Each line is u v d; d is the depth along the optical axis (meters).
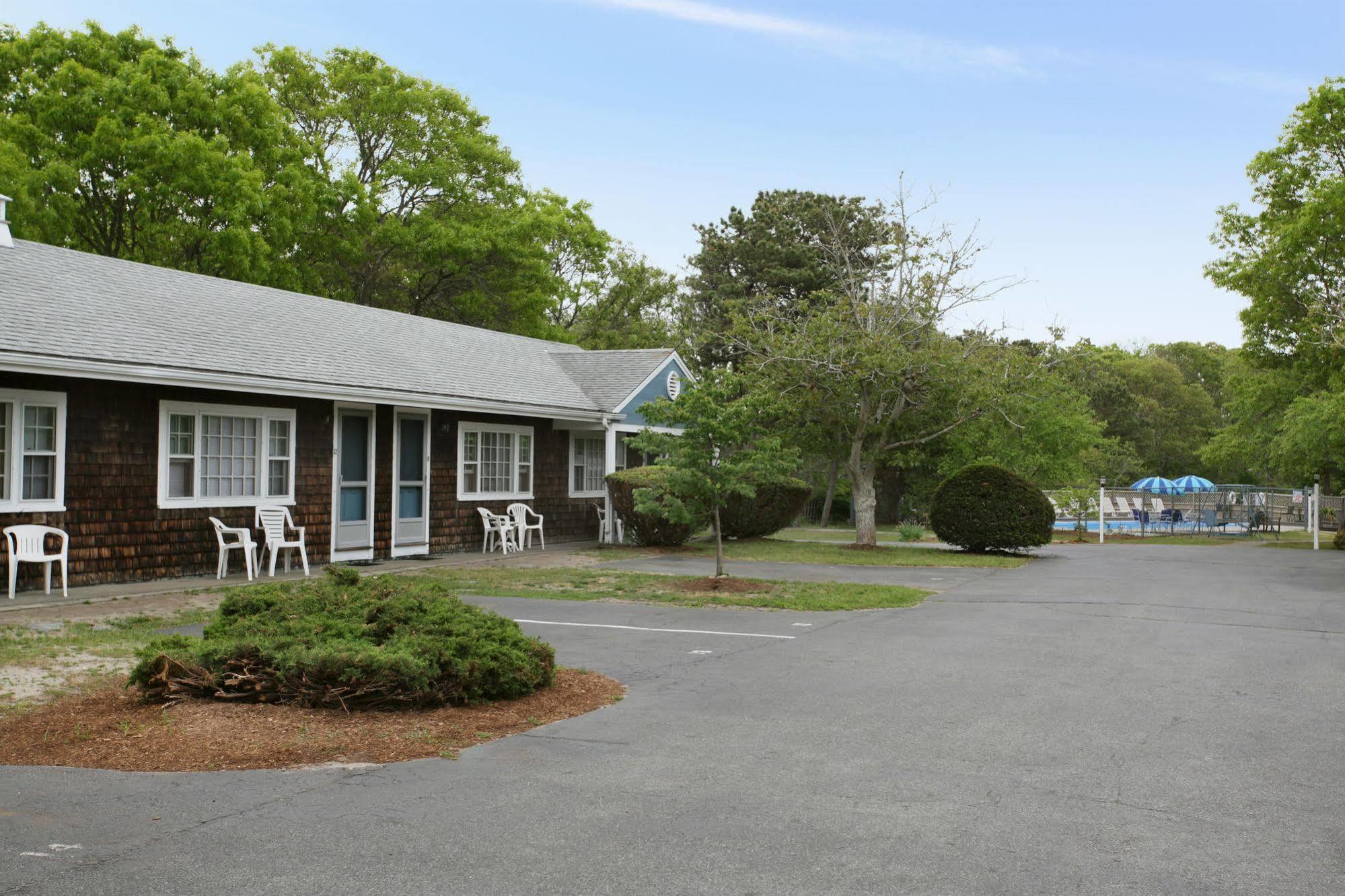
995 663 9.33
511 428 21.05
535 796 5.34
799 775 5.77
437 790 5.45
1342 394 27.95
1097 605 13.60
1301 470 33.47
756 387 23.14
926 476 41.91
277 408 15.71
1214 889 4.20
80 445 12.98
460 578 15.45
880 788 5.54
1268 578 17.69
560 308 48.16
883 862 4.47
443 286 38.97
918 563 19.97
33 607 11.50
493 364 21.75
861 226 43.44
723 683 8.34
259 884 4.16
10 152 25.73
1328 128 30.39
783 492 24.41
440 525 19.20
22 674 8.07
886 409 24.09
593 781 5.62
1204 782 5.68
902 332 23.55
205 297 17.03
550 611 12.56
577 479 23.23
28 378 12.34
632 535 22.61
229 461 15.02
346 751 6.15
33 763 5.85
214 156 28.05
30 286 13.73
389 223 36.06
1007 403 24.08
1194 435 63.34
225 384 13.85
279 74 38.03
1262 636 11.05
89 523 13.09
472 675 7.29
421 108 38.16
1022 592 15.19
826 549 22.56
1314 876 4.35
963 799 5.35
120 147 27.27
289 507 15.98
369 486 17.64
